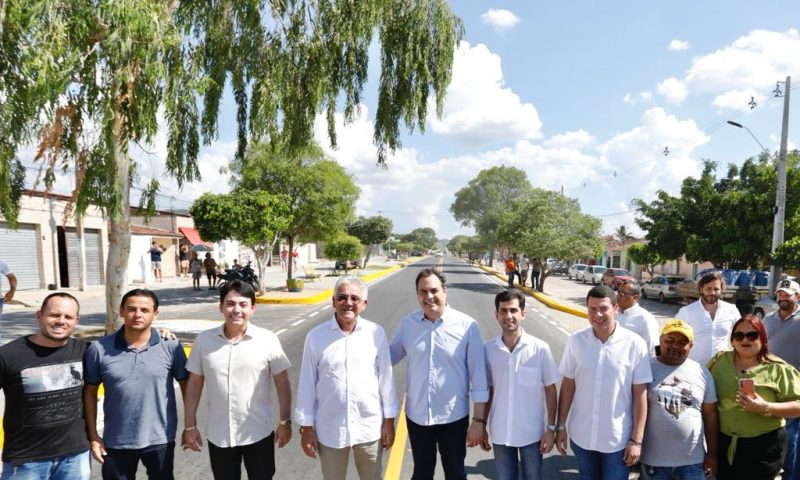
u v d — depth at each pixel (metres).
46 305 2.77
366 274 31.16
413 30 9.12
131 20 5.39
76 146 6.48
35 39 5.20
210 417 3.03
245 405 3.00
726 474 3.04
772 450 2.93
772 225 16.23
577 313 14.70
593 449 2.98
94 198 6.76
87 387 2.89
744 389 2.82
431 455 3.20
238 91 9.50
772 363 3.03
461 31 9.80
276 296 16.91
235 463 3.03
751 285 16.50
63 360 2.80
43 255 17.44
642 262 26.58
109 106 5.73
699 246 17.98
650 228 20.53
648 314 4.27
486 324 12.26
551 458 4.39
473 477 3.98
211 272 20.27
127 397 2.86
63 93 5.30
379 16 8.95
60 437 2.75
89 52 5.59
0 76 5.55
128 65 5.75
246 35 8.87
